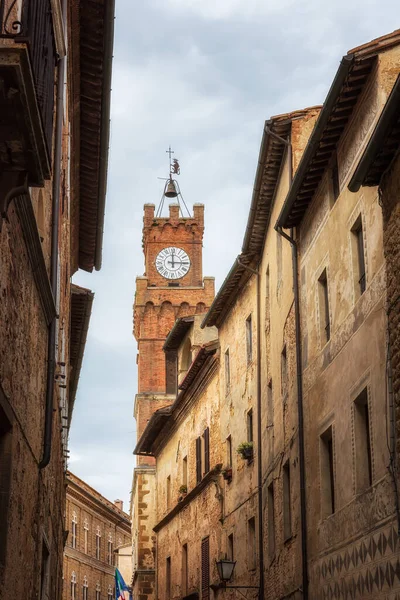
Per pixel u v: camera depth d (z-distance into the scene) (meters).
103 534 77.44
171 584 40.62
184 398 39.25
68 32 18.19
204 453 35.50
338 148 18.73
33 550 14.03
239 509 29.20
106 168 23.72
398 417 14.13
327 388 18.84
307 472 20.31
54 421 18.89
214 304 32.91
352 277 17.39
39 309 13.45
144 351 71.12
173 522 41.22
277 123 23.14
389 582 14.38
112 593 79.69
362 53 16.05
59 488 23.88
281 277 24.59
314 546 19.41
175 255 75.88
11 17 9.50
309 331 20.72
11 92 7.92
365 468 16.53
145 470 54.44
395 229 14.50
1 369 9.95
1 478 10.77
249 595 27.05
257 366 27.64
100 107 21.47
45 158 9.09
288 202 21.05
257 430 27.20
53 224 15.07
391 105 12.98
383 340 15.20
